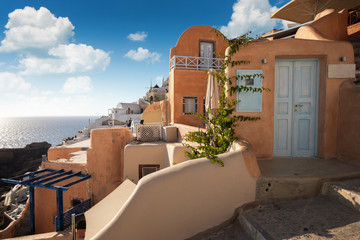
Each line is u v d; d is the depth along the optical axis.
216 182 3.25
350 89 4.42
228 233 3.09
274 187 3.52
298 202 3.40
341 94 4.64
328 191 3.43
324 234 2.50
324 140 4.80
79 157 14.39
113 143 11.84
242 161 3.53
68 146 17.42
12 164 40.91
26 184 10.37
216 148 4.51
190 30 14.41
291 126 5.12
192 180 3.09
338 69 4.70
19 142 171.62
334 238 2.41
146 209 2.81
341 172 3.75
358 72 4.90
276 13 13.53
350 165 4.22
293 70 5.08
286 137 5.16
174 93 13.20
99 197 11.41
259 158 4.84
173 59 13.80
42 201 12.69
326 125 4.78
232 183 3.36
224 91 4.93
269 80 4.81
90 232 4.54
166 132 10.38
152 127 10.84
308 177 3.53
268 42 4.86
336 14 6.07
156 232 2.85
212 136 5.01
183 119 13.34
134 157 9.20
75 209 10.53
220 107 4.96
